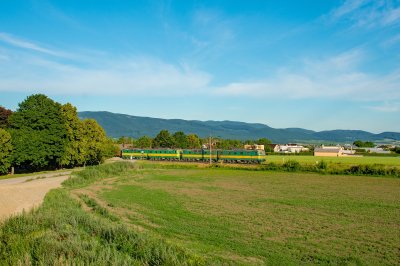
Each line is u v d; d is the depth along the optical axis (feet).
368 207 80.07
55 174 157.38
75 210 67.15
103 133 226.79
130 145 450.30
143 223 64.44
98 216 67.92
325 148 402.31
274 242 52.49
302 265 42.75
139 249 43.11
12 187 99.09
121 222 63.98
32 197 87.30
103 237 49.52
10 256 37.73
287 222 65.51
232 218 69.05
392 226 62.23
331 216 70.69
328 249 49.19
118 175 161.99
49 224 53.88
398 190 107.65
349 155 387.14
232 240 53.36
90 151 191.93
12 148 140.87
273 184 124.88
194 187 118.11
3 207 70.49
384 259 45.03
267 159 296.30
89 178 141.08
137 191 109.09
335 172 159.12
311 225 63.21
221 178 146.82
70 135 180.86
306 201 88.48
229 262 42.83
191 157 246.88
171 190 110.93
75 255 39.58
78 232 49.32
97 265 35.96
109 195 100.68
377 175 150.00
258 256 45.93
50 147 159.02
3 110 177.27
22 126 152.56
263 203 86.07
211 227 61.77
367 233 57.67
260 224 63.93
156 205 83.97
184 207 81.20
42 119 157.79
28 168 192.44
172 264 36.96
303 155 395.34
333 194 100.12
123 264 36.47
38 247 40.68
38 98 161.48
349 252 47.93
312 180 136.77
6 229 49.80
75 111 191.42
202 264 38.81
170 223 64.64
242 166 188.55
